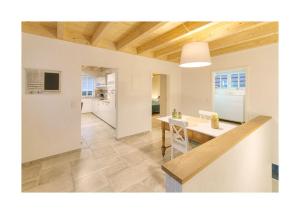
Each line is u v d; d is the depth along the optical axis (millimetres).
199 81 4773
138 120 4355
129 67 4031
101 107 6527
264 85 3338
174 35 2770
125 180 2219
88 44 3271
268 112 3291
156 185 2107
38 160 2783
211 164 985
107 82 6258
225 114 5699
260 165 2160
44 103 2820
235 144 1280
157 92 9453
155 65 4625
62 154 3049
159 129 5059
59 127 3000
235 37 2977
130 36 2986
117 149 3348
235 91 5504
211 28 2715
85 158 2910
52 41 2836
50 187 2035
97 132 4672
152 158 2924
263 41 3221
